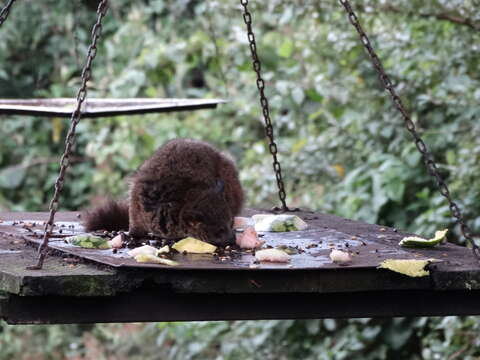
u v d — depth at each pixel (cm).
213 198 479
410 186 855
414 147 809
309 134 927
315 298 425
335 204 887
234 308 416
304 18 850
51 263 419
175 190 484
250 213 621
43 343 1098
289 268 400
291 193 911
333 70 868
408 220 856
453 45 775
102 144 1081
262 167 916
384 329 827
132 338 1041
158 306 408
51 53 1216
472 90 746
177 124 1048
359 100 876
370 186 855
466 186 754
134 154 1047
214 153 514
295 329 866
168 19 1189
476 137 751
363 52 844
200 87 1207
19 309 393
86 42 1238
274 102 914
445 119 827
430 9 749
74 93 1185
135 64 1072
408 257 438
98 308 401
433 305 440
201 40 977
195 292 398
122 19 1259
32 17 1211
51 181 1202
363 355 834
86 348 1060
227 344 877
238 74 1006
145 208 489
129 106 667
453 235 788
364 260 426
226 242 471
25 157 1224
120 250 447
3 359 1065
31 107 623
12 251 457
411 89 809
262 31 1060
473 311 444
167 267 392
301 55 962
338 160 888
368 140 860
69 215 614
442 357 759
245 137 1038
